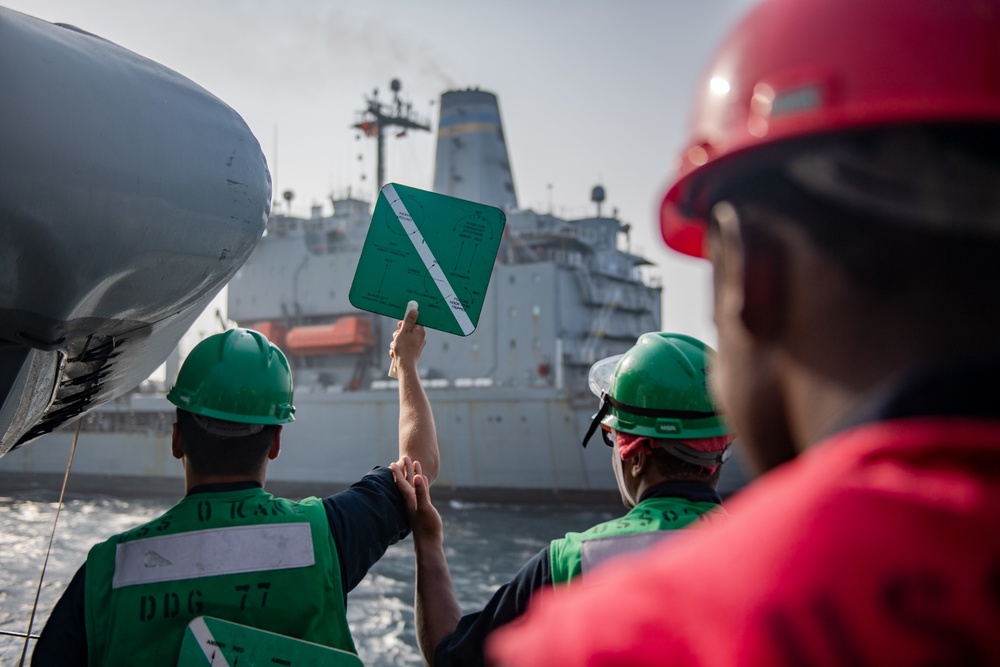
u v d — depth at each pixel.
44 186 1.82
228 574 2.11
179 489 34.59
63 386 2.69
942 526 0.53
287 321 37.44
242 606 2.10
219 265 2.52
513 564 17.89
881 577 0.54
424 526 2.50
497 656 0.69
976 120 0.60
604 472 28.53
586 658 0.61
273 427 2.32
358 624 12.26
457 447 30.31
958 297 0.60
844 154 0.64
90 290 2.09
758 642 0.54
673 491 2.15
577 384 33.03
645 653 0.58
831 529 0.55
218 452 2.24
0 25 1.78
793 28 0.73
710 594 0.58
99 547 2.13
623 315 37.19
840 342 0.63
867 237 0.62
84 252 1.97
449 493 30.39
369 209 38.12
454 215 2.71
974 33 0.65
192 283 2.48
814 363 0.65
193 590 2.08
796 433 0.68
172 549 2.11
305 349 35.66
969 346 0.60
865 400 0.62
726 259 0.73
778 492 0.62
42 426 2.96
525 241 34.62
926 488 0.54
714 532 0.65
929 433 0.55
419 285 2.69
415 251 2.69
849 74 0.68
